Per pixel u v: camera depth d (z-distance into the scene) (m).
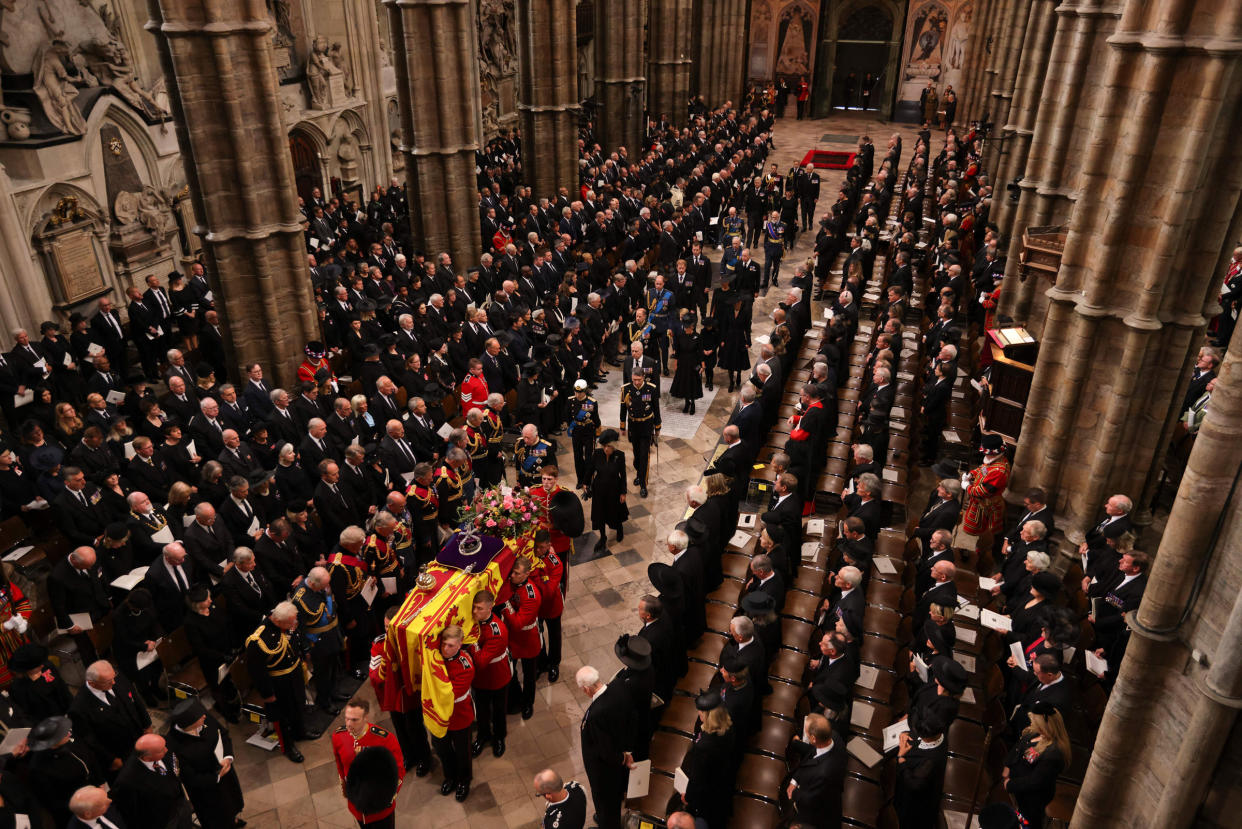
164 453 11.12
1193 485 4.52
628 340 18.14
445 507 11.37
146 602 8.55
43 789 7.09
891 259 20.86
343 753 7.02
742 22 42.47
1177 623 4.83
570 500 10.05
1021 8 23.73
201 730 7.12
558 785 6.40
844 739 7.32
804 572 10.09
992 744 7.68
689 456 14.47
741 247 19.16
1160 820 4.93
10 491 10.70
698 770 6.56
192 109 12.37
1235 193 8.45
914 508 12.62
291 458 10.91
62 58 16.89
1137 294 9.23
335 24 25.23
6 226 15.37
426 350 14.98
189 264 19.97
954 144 33.19
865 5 44.00
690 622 8.80
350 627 9.33
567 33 23.78
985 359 13.90
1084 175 9.59
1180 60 8.26
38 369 13.27
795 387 14.93
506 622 8.73
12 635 8.98
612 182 26.73
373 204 23.47
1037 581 8.03
